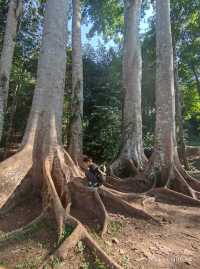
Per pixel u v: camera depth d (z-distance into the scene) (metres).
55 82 8.49
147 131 24.55
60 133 8.41
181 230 6.99
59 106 8.46
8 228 6.41
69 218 6.14
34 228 6.18
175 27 20.72
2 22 18.88
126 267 5.10
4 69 13.62
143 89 25.30
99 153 19.14
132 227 6.87
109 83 21.53
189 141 36.25
